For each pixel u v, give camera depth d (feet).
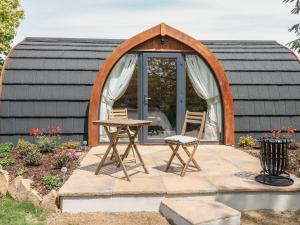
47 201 17.42
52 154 26.78
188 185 18.29
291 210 17.87
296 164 23.45
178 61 30.89
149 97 30.76
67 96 31.17
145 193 17.24
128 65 30.71
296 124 32.14
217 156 26.09
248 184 18.45
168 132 30.86
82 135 30.73
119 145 30.37
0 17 50.62
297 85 33.22
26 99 30.50
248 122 31.78
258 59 34.91
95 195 17.02
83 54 34.32
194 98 31.42
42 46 35.50
